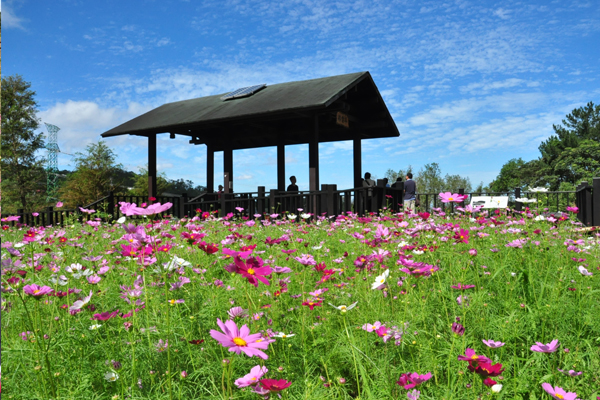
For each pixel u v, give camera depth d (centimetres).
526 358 183
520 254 318
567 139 3938
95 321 185
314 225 614
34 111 3228
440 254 322
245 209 962
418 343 177
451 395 140
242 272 137
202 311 199
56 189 3866
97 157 3856
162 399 143
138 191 4019
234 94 1401
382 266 265
